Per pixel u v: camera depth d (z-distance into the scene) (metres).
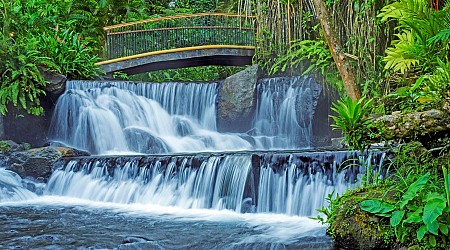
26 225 5.31
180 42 13.30
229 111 10.92
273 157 6.14
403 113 4.10
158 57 12.66
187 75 17.47
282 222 5.50
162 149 10.38
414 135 4.00
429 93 4.93
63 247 4.34
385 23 8.64
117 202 7.03
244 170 6.27
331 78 9.91
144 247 4.38
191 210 6.37
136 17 17.45
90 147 10.30
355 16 8.95
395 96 6.18
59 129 10.22
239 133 11.06
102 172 7.38
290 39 10.62
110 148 10.43
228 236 4.81
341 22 9.23
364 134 4.18
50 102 10.27
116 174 7.25
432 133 4.02
